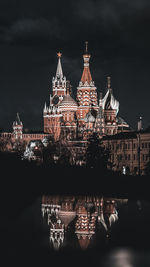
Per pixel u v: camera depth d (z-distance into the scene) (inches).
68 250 1545.3
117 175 5787.4
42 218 2292.1
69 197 3489.2
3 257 1450.5
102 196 3590.1
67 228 1987.0
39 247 1595.7
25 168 5433.1
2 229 1947.6
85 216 2364.7
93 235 1824.6
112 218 2276.1
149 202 3034.0
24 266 1341.0
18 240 1708.9
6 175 4904.0
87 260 1414.9
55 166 6171.3
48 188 4399.6
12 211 2568.9
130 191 4015.8
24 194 3752.5
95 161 7288.4
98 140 7682.1
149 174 6250.0
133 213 2450.8
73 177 5398.6
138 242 1672.0
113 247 1595.7
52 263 1379.2
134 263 1379.2
